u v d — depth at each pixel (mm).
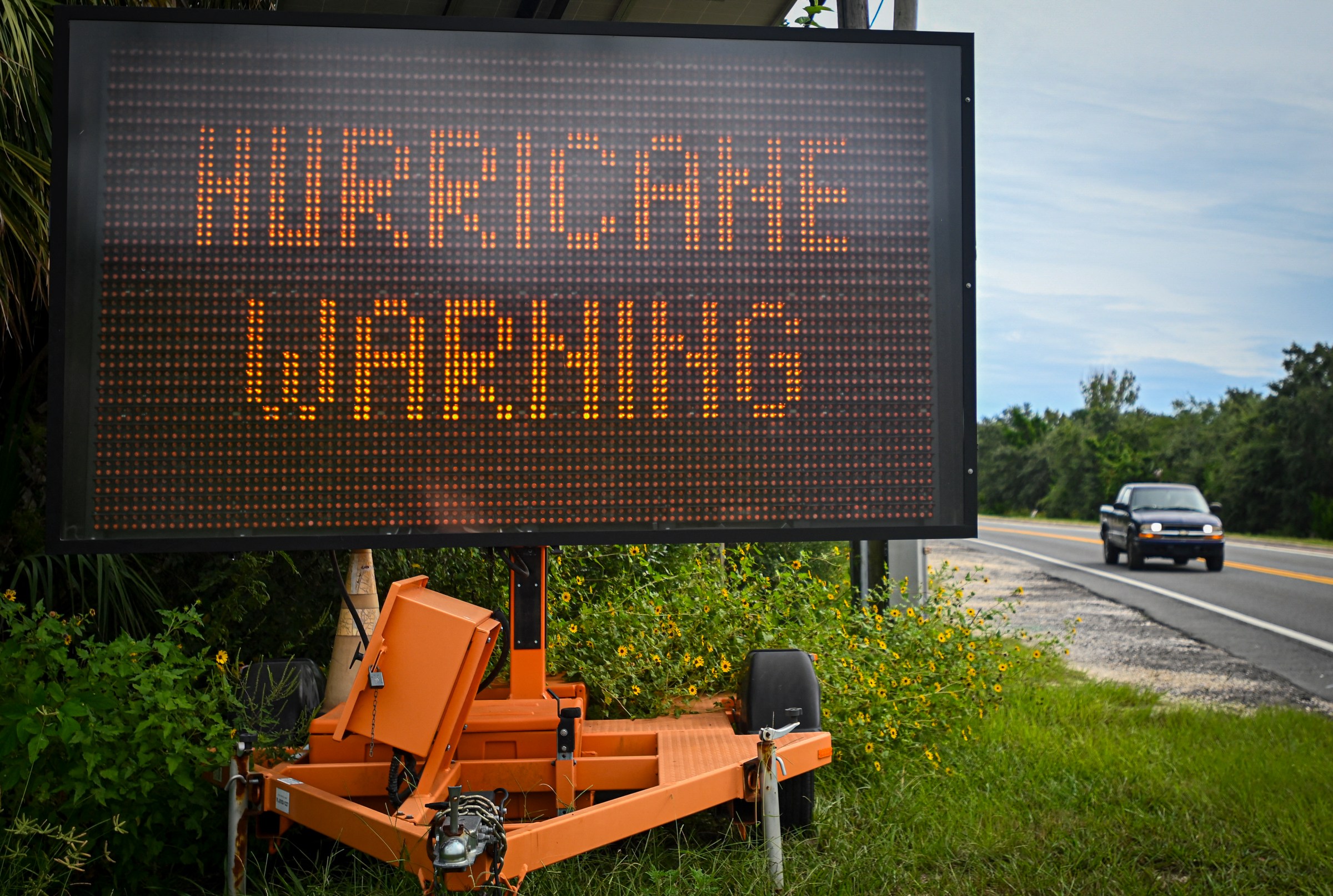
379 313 3436
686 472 3547
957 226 3721
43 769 3174
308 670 3770
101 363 3318
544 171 3541
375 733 2900
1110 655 9469
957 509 3656
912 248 3693
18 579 4277
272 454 3367
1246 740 5559
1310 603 13688
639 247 3566
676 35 3617
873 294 3662
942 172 3729
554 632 4715
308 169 3438
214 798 3273
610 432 3520
